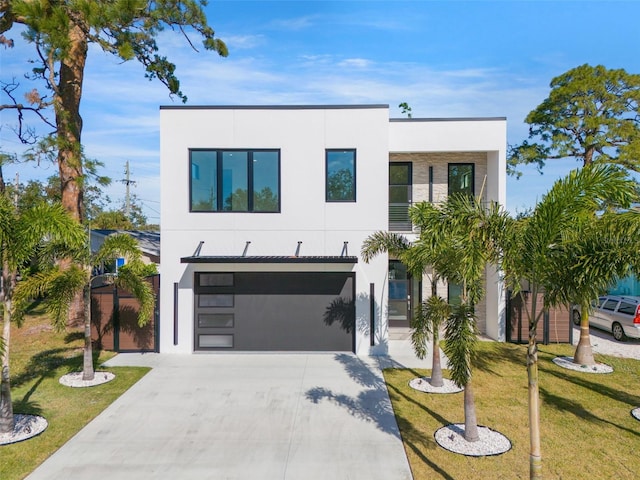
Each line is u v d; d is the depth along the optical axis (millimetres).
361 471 6074
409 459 6352
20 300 8055
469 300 7207
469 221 5723
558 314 12844
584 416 7777
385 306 12070
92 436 7109
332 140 12109
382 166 12047
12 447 6684
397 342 13289
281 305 12320
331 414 7961
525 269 5480
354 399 8672
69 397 8719
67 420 7672
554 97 19812
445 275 7664
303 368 10742
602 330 14867
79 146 13852
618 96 19219
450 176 14586
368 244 10102
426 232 6773
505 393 8875
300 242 12141
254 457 6469
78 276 9125
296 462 6328
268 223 12141
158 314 12164
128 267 9969
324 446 6785
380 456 6461
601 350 12320
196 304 12297
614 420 7613
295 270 12289
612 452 6488
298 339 12328
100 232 25312
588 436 7008
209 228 12156
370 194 12070
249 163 12141
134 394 8969
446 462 6250
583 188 5008
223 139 12141
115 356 11758
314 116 12117
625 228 5324
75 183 14336
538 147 20938
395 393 8969
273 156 12188
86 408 8195
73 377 9812
